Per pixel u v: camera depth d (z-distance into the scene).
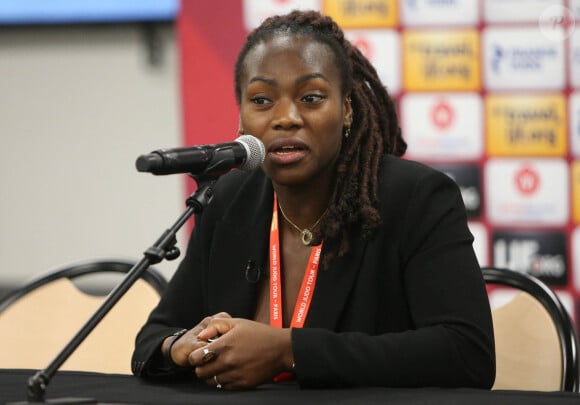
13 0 9.21
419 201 3.53
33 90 9.52
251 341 3.08
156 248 2.94
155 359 3.31
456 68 7.27
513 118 7.29
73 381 3.24
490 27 7.23
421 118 7.33
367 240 3.53
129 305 4.45
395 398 2.86
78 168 9.54
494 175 7.34
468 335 3.27
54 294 4.54
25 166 9.62
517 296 4.13
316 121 3.40
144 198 9.47
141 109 9.36
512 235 7.37
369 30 7.29
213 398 2.90
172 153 2.91
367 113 3.70
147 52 9.27
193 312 3.82
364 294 3.49
